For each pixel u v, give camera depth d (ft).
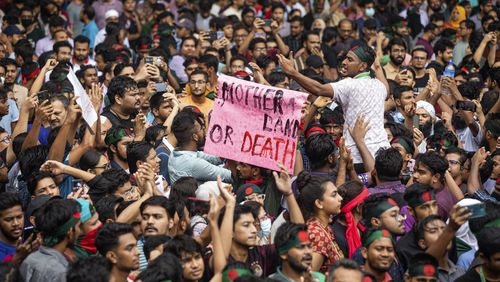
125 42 92.99
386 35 92.53
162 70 68.80
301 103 49.47
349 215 43.65
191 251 37.11
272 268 40.09
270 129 49.55
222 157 49.65
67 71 64.18
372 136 51.01
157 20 97.19
